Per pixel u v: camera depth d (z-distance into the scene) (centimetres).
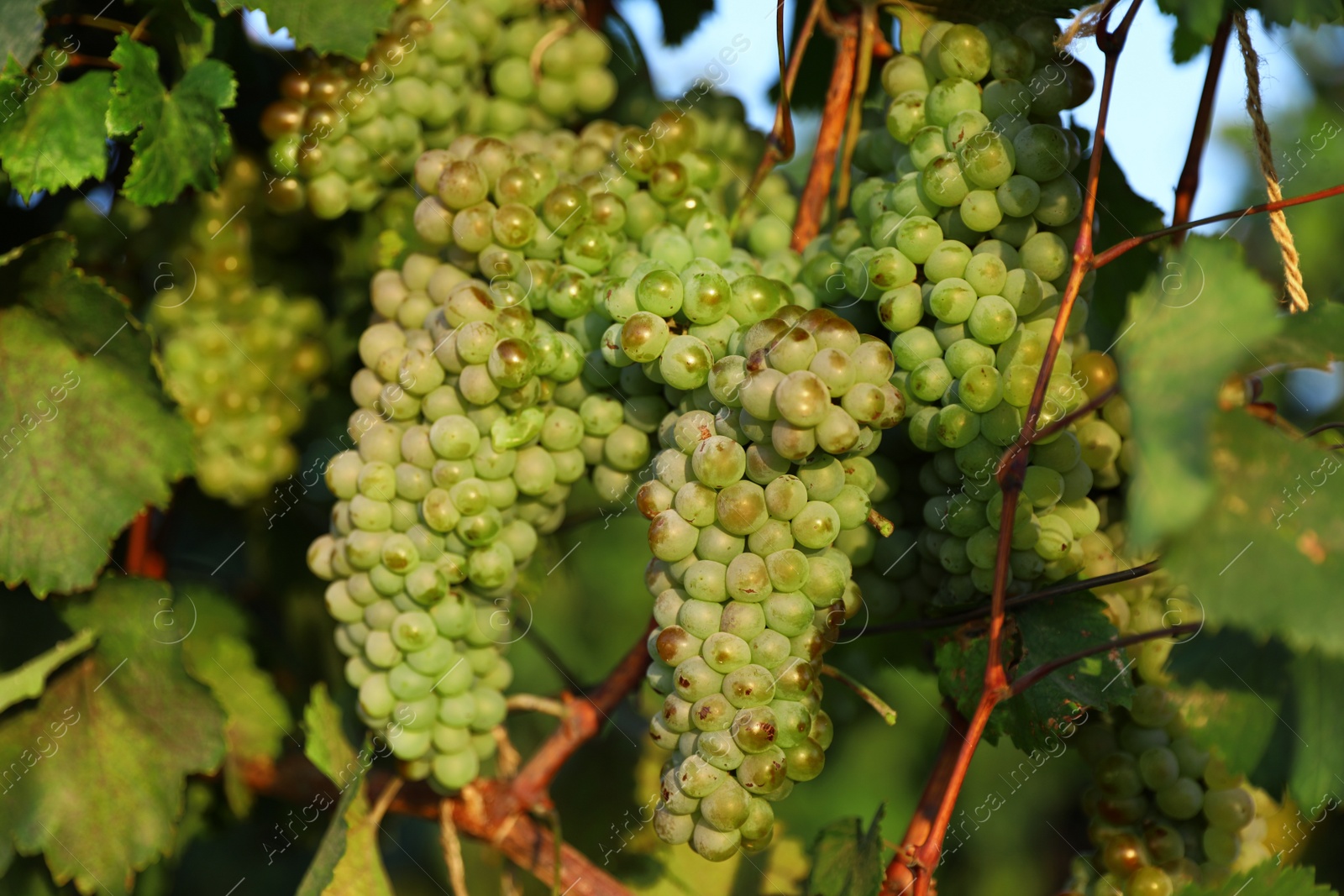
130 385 114
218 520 126
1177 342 104
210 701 117
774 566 107
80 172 114
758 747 106
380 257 118
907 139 111
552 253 113
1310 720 110
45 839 115
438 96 117
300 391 121
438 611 113
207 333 119
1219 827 113
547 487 113
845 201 115
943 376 110
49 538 114
